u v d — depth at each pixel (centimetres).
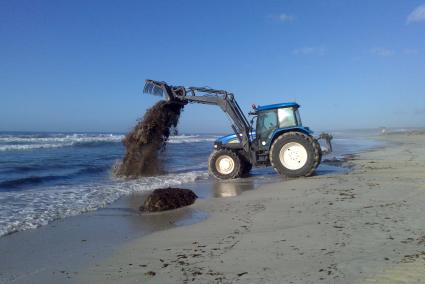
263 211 668
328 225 543
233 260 436
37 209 776
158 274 411
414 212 588
